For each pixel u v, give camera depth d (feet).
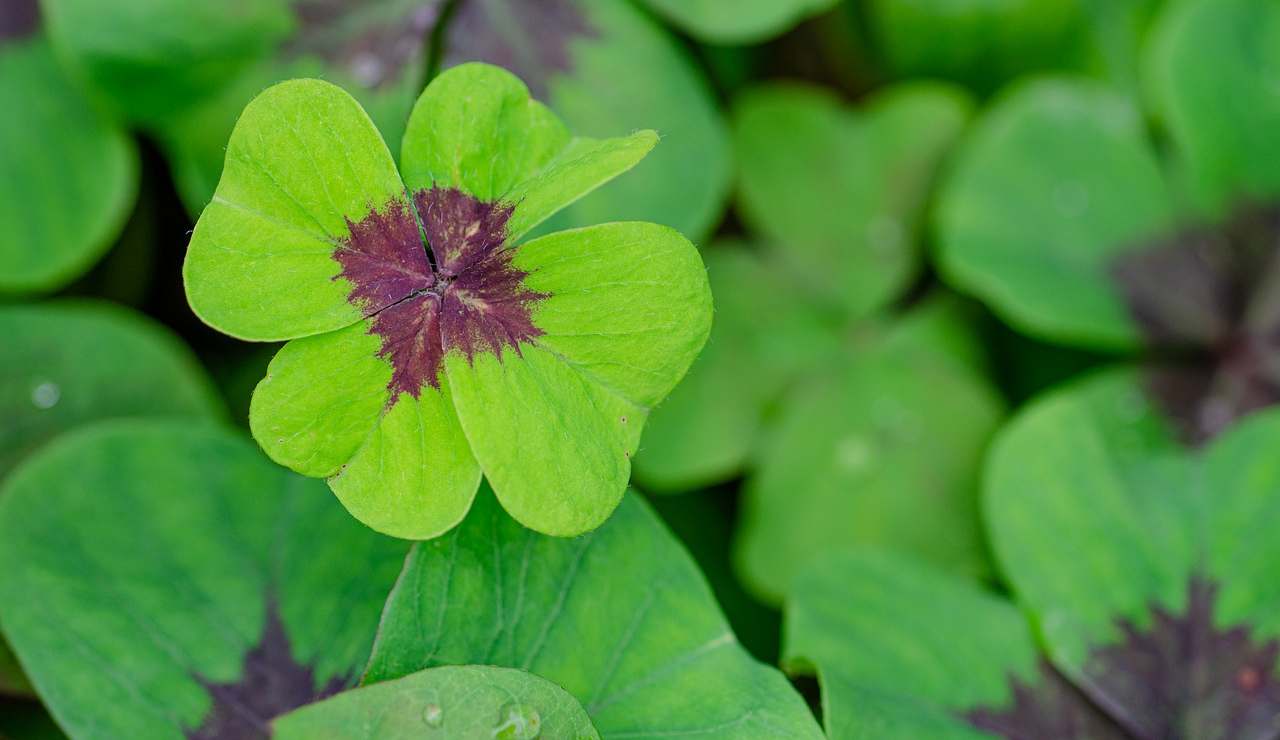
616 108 1.22
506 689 0.98
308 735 0.97
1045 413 1.18
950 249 1.28
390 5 1.20
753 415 1.29
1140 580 1.14
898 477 1.27
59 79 1.23
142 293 1.29
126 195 1.23
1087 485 1.17
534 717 0.99
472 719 0.98
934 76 1.42
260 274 0.98
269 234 0.99
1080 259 1.28
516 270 1.00
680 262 1.00
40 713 1.13
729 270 1.32
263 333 0.98
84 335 1.20
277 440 0.99
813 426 1.29
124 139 1.23
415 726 0.98
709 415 1.28
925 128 1.35
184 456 1.11
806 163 1.35
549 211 0.99
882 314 1.34
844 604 1.13
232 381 1.28
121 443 1.11
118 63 1.19
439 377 1.00
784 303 1.32
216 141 1.21
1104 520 1.16
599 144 1.01
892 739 1.08
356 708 0.97
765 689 1.04
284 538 1.10
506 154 1.02
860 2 1.37
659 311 1.00
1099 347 1.32
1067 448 1.18
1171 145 1.35
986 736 1.10
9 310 1.20
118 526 1.09
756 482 1.28
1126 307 1.27
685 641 1.05
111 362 1.20
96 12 1.19
